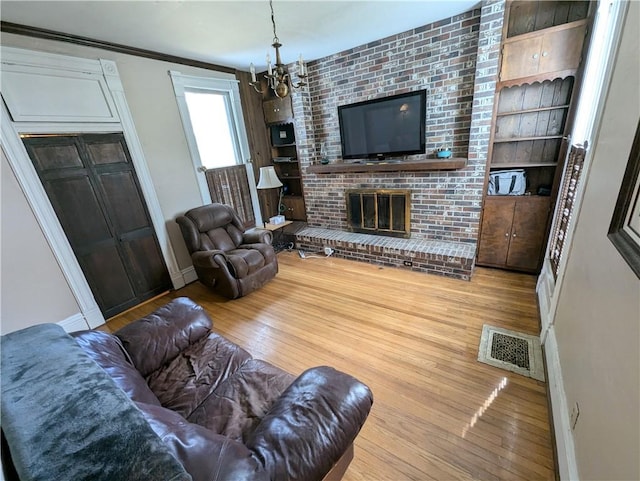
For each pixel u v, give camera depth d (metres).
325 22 2.48
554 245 2.30
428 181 3.15
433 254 2.98
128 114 2.72
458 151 2.99
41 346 0.94
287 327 2.39
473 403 1.56
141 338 1.51
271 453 0.81
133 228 2.87
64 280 2.43
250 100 4.06
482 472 1.24
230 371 1.47
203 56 3.11
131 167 2.80
